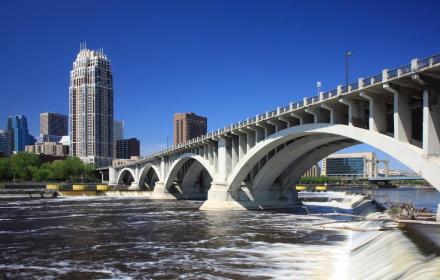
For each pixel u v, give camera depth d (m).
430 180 35.94
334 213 72.44
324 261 34.47
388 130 49.56
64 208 97.06
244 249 40.41
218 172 86.62
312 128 54.69
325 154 74.50
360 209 80.56
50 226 61.41
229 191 82.94
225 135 82.25
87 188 175.62
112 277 30.66
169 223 63.06
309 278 29.31
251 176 84.19
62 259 37.03
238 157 82.00
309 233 49.94
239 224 59.56
